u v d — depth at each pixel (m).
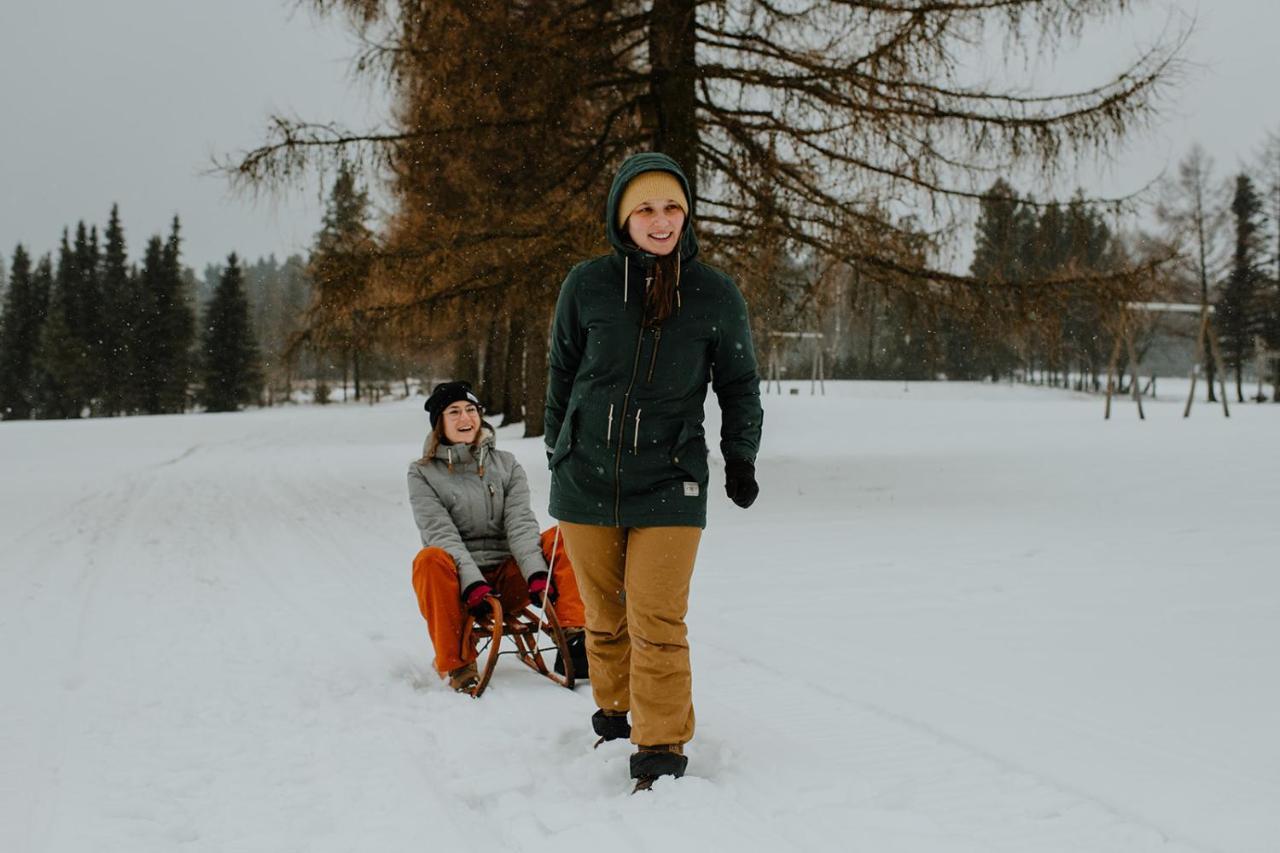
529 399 22.06
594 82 10.23
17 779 3.02
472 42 9.53
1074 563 6.14
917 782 2.81
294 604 5.82
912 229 10.34
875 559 6.57
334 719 3.61
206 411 74.75
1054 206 9.98
